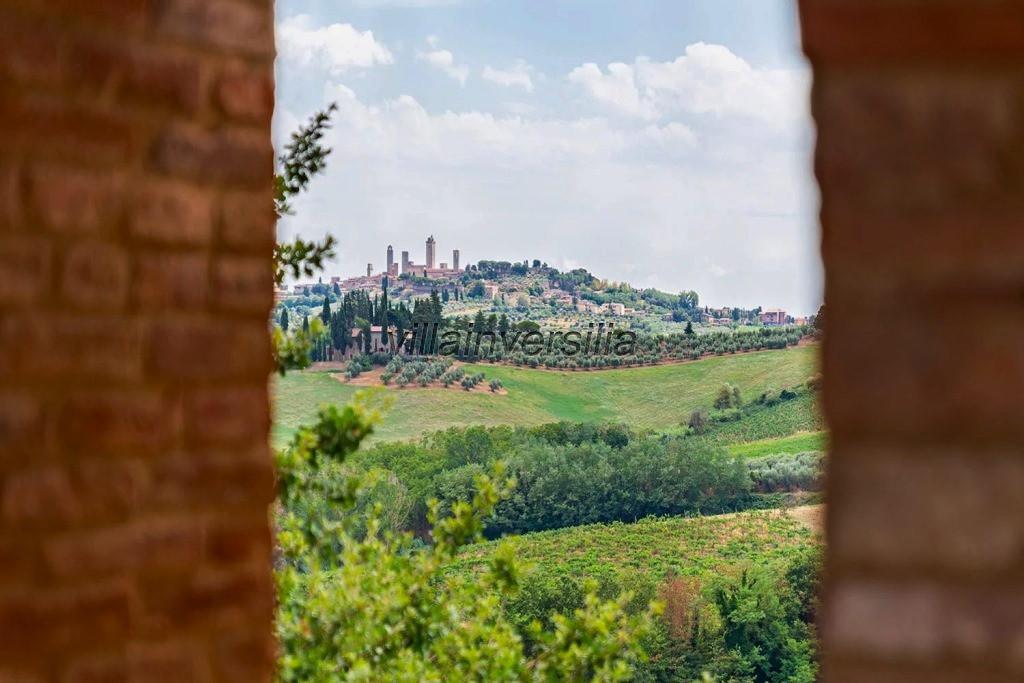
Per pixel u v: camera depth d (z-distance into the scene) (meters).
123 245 1.97
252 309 2.14
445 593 4.47
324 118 4.61
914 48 1.10
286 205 4.60
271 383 2.17
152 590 2.00
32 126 1.88
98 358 1.94
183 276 2.04
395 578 4.38
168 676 2.01
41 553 1.88
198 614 2.05
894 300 1.11
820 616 1.13
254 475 2.13
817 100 1.13
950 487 1.09
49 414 1.89
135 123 1.98
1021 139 1.08
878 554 1.11
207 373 2.07
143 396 1.99
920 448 1.10
